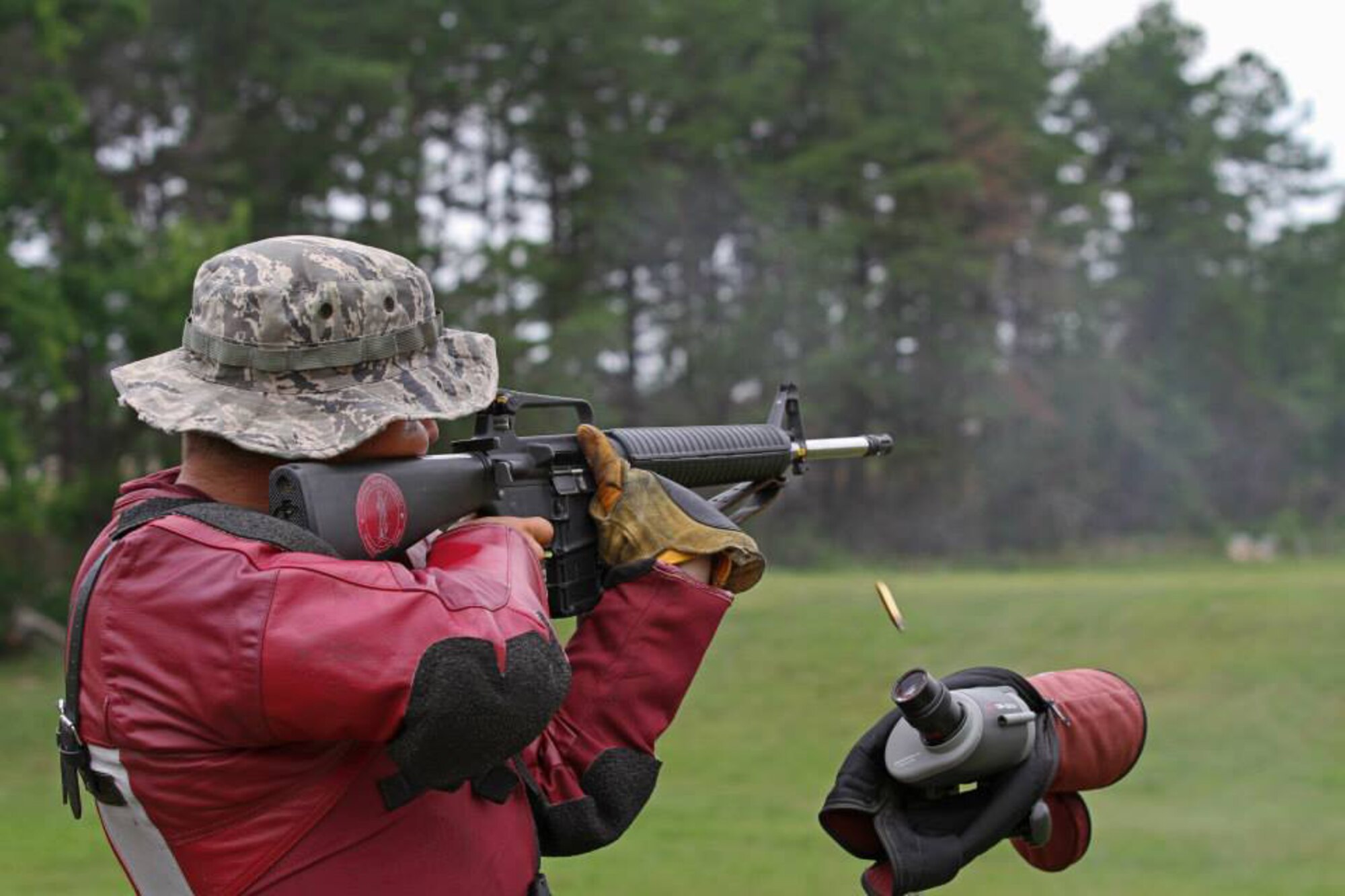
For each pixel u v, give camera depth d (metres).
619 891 7.52
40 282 24.69
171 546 1.61
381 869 1.65
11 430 24.33
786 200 49.22
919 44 52.91
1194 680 15.76
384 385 1.73
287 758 1.61
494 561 1.71
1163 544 55.59
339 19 42.38
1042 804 1.76
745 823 9.92
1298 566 48.59
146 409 1.68
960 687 1.83
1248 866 8.10
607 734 1.86
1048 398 53.44
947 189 49.53
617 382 48.75
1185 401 58.62
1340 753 12.50
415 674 1.52
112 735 1.61
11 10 24.67
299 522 1.66
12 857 8.72
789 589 21.97
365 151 42.03
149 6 36.25
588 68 46.72
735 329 47.25
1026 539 51.84
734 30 48.72
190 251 27.45
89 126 30.39
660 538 1.93
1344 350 67.88
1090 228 56.09
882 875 1.77
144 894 1.72
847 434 49.56
